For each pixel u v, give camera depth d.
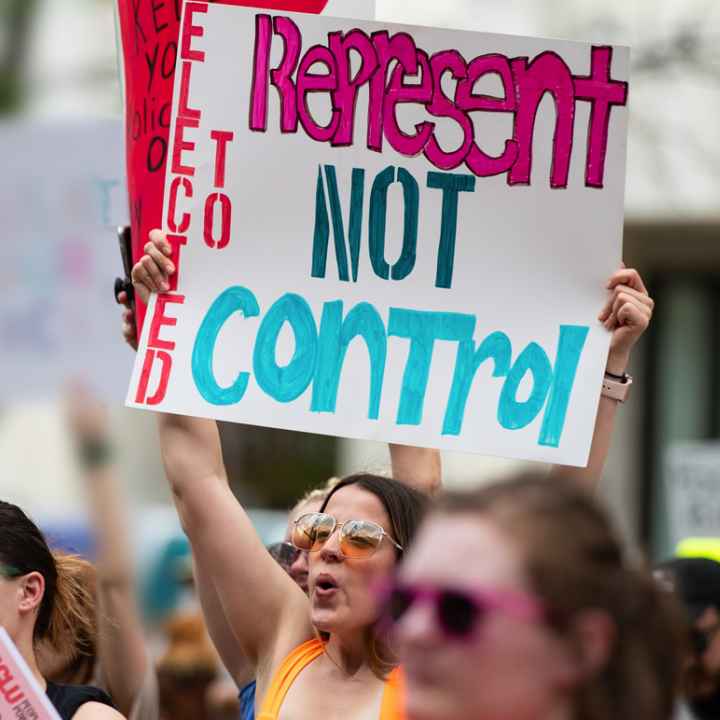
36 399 10.27
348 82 5.86
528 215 5.76
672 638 3.14
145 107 6.17
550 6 19.00
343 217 5.85
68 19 21.50
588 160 5.73
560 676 2.99
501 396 5.70
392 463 6.32
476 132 5.80
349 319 5.81
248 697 5.83
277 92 5.88
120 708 7.10
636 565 3.14
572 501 3.05
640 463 23.05
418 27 5.81
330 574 5.27
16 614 5.80
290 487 21.61
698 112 19.44
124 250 6.30
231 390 5.77
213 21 5.88
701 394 22.86
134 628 7.29
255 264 5.85
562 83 5.75
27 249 10.23
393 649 5.20
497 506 3.04
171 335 5.80
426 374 5.75
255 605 5.55
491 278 5.77
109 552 8.18
